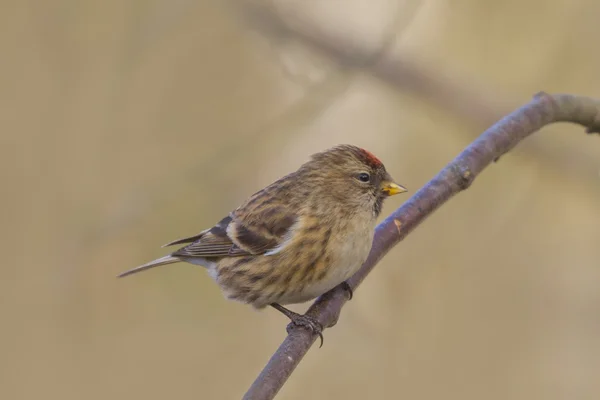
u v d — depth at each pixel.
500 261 12.95
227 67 14.27
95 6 13.03
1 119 13.37
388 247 7.69
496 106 13.39
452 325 12.70
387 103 13.88
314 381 12.66
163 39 13.41
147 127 13.77
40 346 12.84
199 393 13.10
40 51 13.34
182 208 12.50
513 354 12.66
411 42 14.15
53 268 12.82
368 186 7.86
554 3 13.13
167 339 13.05
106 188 13.35
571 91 12.90
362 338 12.66
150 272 12.68
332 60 13.53
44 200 13.26
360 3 13.81
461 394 12.50
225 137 13.98
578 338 12.73
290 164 13.80
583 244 13.12
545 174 13.23
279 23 13.79
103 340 12.91
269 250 7.88
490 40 13.64
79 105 13.45
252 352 13.33
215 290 12.91
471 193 13.09
